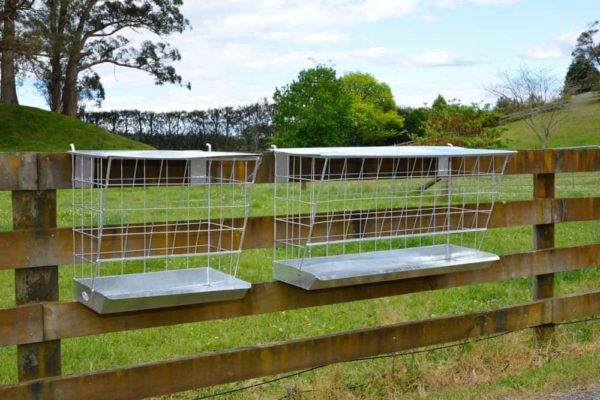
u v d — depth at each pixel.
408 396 3.81
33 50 29.36
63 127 31.81
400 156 3.44
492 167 4.20
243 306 3.47
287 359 3.59
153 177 3.24
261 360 3.51
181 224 3.34
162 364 3.24
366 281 3.41
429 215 4.11
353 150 3.51
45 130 30.84
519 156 4.48
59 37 31.09
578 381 4.02
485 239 8.50
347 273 3.43
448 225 4.03
